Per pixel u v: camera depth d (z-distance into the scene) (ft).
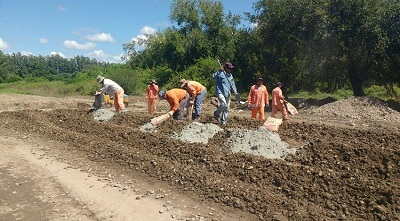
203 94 36.22
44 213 17.79
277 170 20.68
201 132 29.76
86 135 33.94
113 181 21.75
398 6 56.54
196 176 20.99
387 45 58.03
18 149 29.60
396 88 77.46
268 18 70.79
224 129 30.30
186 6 120.88
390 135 28.17
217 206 17.81
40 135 34.30
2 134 35.68
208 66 98.22
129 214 17.37
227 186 19.39
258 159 22.38
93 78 129.90
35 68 327.26
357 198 17.16
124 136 31.24
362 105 53.42
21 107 62.54
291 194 18.33
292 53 71.56
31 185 21.50
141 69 135.74
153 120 34.09
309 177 19.57
